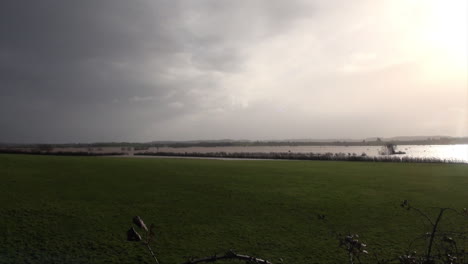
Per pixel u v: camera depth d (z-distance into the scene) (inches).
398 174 882.8
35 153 2267.5
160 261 243.8
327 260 248.8
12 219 359.6
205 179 737.6
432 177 807.1
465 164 1323.8
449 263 107.3
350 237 108.0
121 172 858.1
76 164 1055.6
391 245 281.0
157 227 338.3
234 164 1246.9
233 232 323.3
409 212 408.5
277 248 276.5
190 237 305.7
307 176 818.8
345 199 498.0
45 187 585.0
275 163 1359.5
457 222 351.9
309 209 428.5
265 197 512.7
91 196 506.0
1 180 657.6
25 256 251.0
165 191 563.5
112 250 267.0
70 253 259.0
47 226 335.6
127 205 443.8
